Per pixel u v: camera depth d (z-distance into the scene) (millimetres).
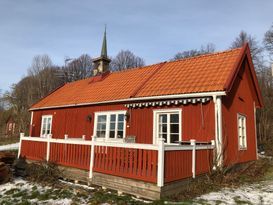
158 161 6727
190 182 7777
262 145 21078
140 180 7105
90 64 62281
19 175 10047
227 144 10164
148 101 11641
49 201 6781
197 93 9891
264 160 14641
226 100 10648
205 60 12734
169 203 6238
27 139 11867
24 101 46875
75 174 9133
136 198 7020
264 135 24656
